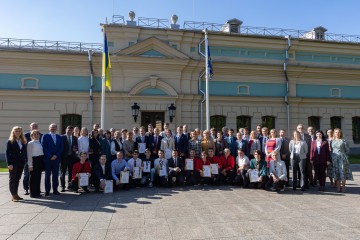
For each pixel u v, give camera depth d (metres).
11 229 5.59
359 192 9.09
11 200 8.05
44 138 8.78
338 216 6.37
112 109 17.80
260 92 20.11
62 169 9.55
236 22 21.78
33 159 8.42
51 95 17.25
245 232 5.35
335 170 9.28
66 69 17.59
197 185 10.28
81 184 8.93
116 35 17.97
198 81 19.05
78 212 6.74
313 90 21.05
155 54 18.23
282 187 9.16
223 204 7.45
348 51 21.70
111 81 17.81
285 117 20.39
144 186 10.11
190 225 5.76
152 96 18.03
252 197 8.30
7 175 12.50
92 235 5.23
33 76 17.17
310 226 5.69
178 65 18.38
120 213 6.63
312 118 21.30
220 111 19.38
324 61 21.36
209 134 11.18
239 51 19.95
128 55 17.55
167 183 9.84
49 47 17.59
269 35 20.41
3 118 16.81
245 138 11.33
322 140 9.62
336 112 21.44
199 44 19.17
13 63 16.97
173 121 18.17
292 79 20.61
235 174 10.25
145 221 6.02
